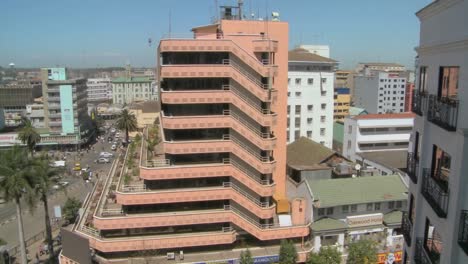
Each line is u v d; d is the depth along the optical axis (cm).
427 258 1594
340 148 10088
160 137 6322
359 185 5362
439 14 1578
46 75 13375
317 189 5222
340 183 5372
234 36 4822
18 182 4388
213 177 4872
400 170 6775
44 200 5009
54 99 13175
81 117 14200
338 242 5047
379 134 9012
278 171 5653
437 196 1431
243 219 4859
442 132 1495
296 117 9350
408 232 2025
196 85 4788
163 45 4472
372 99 17625
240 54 4591
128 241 4622
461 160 1252
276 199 5575
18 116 16075
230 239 4844
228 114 4759
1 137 12319
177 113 4841
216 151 4716
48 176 4853
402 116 9075
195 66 4494
